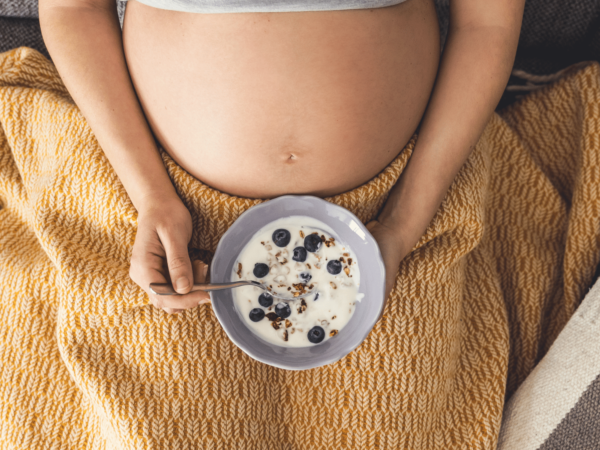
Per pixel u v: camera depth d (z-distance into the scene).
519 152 1.05
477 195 0.83
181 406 0.74
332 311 0.69
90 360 0.75
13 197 0.99
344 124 0.68
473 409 0.88
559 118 1.09
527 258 1.04
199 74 0.66
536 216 1.07
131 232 0.78
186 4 0.63
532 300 1.01
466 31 0.77
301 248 0.69
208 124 0.68
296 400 0.83
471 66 0.75
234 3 0.61
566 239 1.02
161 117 0.72
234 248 0.69
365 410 0.80
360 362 0.79
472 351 0.92
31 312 0.86
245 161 0.70
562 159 1.10
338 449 0.82
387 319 0.79
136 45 0.70
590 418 0.80
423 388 0.81
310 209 0.70
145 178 0.72
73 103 0.98
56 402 0.84
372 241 0.67
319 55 0.64
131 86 0.76
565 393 0.83
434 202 0.77
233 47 0.64
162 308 0.70
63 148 0.84
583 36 1.13
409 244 0.76
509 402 0.93
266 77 0.64
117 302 0.75
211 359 0.75
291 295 0.69
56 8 0.74
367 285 0.69
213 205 0.74
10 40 1.15
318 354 0.68
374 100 0.68
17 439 0.82
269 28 0.63
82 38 0.74
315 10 0.63
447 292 0.83
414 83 0.72
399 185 0.79
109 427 0.74
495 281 0.98
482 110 0.76
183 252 0.67
